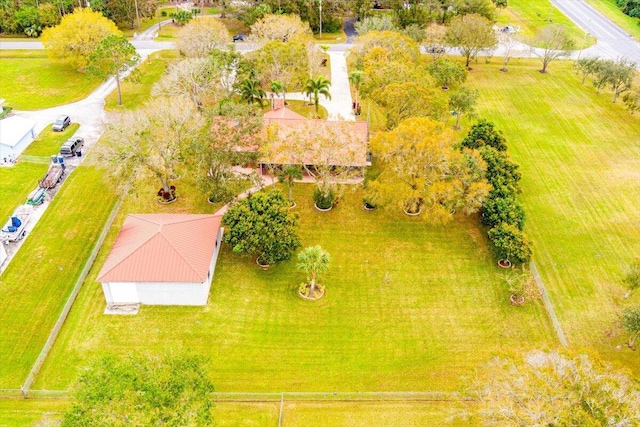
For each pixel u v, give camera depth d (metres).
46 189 63.09
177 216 54.38
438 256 56.28
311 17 114.62
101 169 66.81
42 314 48.41
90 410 31.19
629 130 80.75
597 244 58.56
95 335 46.50
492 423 34.41
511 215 55.59
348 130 62.16
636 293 52.03
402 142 55.03
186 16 114.38
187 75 74.12
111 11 113.75
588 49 111.56
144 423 30.56
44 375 43.09
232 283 52.09
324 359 45.53
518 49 111.12
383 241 58.16
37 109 81.44
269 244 50.81
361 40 88.06
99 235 57.44
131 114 60.53
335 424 40.28
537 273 53.47
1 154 68.00
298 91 90.62
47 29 90.88
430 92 66.69
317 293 51.41
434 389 43.31
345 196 64.50
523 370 35.25
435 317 49.59
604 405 32.31
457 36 96.81
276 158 61.44
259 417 40.62
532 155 74.06
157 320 48.12
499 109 86.50
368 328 48.41
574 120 83.50
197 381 34.81
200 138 57.47
